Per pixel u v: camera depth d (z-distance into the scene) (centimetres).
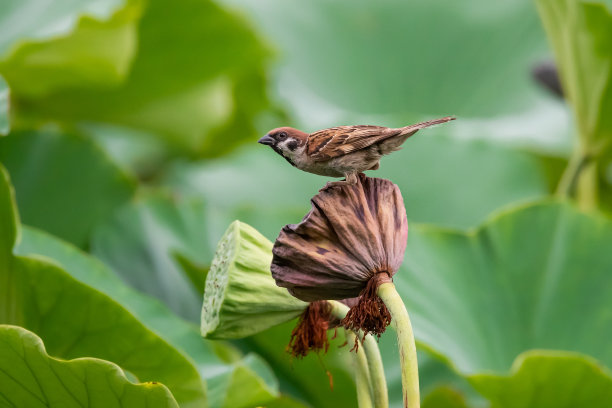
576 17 611
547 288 609
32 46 613
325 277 555
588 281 609
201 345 585
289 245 555
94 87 671
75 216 611
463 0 989
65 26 609
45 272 570
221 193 731
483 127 824
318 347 559
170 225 613
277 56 773
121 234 610
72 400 560
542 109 891
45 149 613
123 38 617
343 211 556
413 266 609
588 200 701
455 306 606
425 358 601
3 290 577
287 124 842
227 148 845
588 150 645
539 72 801
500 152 769
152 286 607
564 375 582
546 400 585
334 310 559
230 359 589
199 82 757
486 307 607
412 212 743
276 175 752
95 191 613
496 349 604
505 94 926
